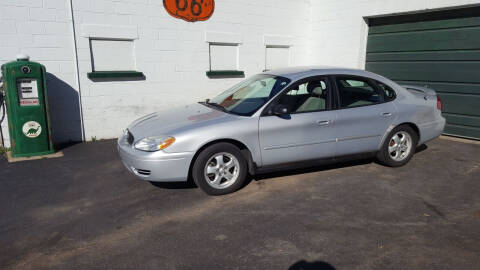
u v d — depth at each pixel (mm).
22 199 4316
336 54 9008
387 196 4344
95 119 7078
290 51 9547
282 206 4078
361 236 3414
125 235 3469
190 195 4398
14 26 6098
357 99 4945
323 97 4754
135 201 4250
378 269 2906
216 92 8453
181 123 4375
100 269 2926
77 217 3852
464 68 6832
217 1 8047
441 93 7262
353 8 8406
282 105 4371
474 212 3924
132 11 7070
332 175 5051
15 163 5668
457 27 6816
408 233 3469
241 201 4215
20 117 5781
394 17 7828
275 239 3365
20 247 3270
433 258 3053
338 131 4762
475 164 5516
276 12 9008
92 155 6094
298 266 2949
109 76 6977
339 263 2986
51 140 6133
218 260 3037
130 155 4195
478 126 6832
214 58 8344
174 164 4070
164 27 7473
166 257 3086
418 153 6121
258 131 4336
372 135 5000
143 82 7445
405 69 7801
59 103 6691
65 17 6461
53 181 4898
